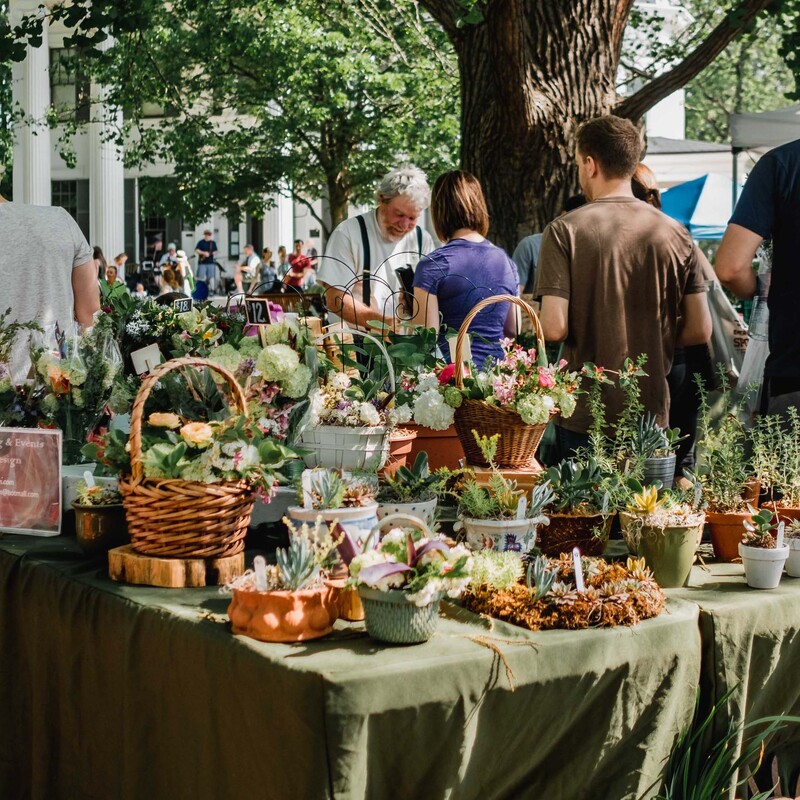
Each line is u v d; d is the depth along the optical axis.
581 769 1.90
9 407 2.67
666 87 5.70
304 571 1.82
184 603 1.98
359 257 3.91
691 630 1.99
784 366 2.96
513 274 3.54
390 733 1.65
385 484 2.55
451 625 1.90
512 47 5.36
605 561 2.29
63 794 2.23
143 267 25.05
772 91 29.62
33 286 3.35
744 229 2.94
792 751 2.30
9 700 2.37
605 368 2.87
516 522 2.19
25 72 20.50
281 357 2.28
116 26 6.25
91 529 2.31
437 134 16.05
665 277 2.89
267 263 20.83
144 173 26.55
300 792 1.61
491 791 1.82
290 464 2.41
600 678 1.86
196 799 1.85
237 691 1.74
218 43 15.70
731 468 2.49
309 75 15.88
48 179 20.97
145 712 1.97
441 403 2.65
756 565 2.21
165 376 2.34
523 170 5.73
